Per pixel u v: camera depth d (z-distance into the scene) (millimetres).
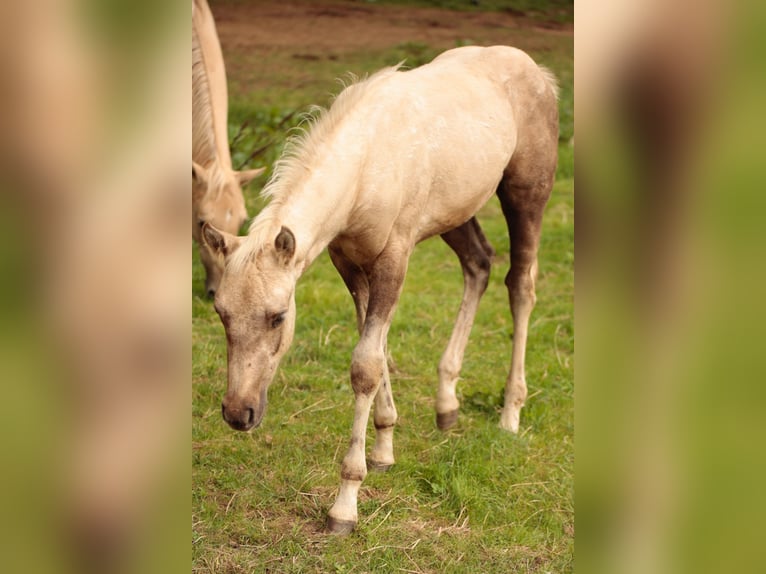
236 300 2982
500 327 5594
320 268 6441
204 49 5629
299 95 10070
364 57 11844
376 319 3592
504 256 6766
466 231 4430
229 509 3547
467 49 4496
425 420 4434
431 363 5066
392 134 3592
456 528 3523
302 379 4777
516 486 3809
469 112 3959
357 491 3500
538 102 4402
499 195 4527
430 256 6809
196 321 5426
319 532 3453
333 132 3441
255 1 14281
